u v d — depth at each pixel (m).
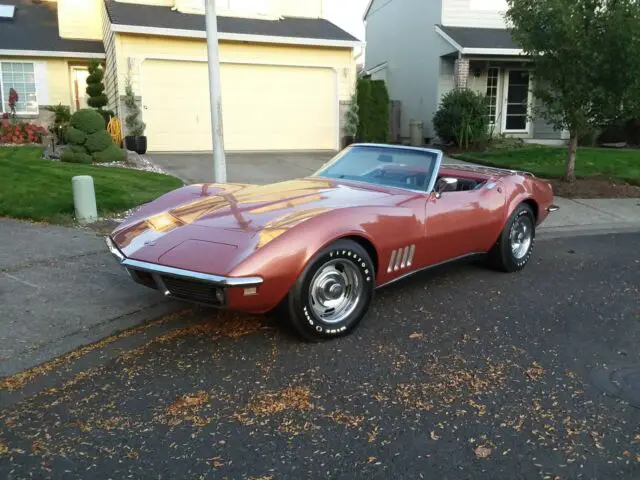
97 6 19.91
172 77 14.86
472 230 5.24
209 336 4.15
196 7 16.22
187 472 2.63
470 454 2.77
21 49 18.19
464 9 18.36
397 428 2.99
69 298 4.74
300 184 5.16
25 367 3.62
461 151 16.69
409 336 4.21
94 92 16.14
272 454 2.77
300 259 3.72
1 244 6.22
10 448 2.80
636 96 10.11
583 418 3.10
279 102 16.19
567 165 11.52
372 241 4.20
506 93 19.02
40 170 9.84
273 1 17.23
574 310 4.84
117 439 2.89
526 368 3.70
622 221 8.97
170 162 12.88
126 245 4.10
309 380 3.51
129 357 3.81
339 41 16.05
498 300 5.07
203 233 3.98
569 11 9.86
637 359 3.87
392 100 21.41
